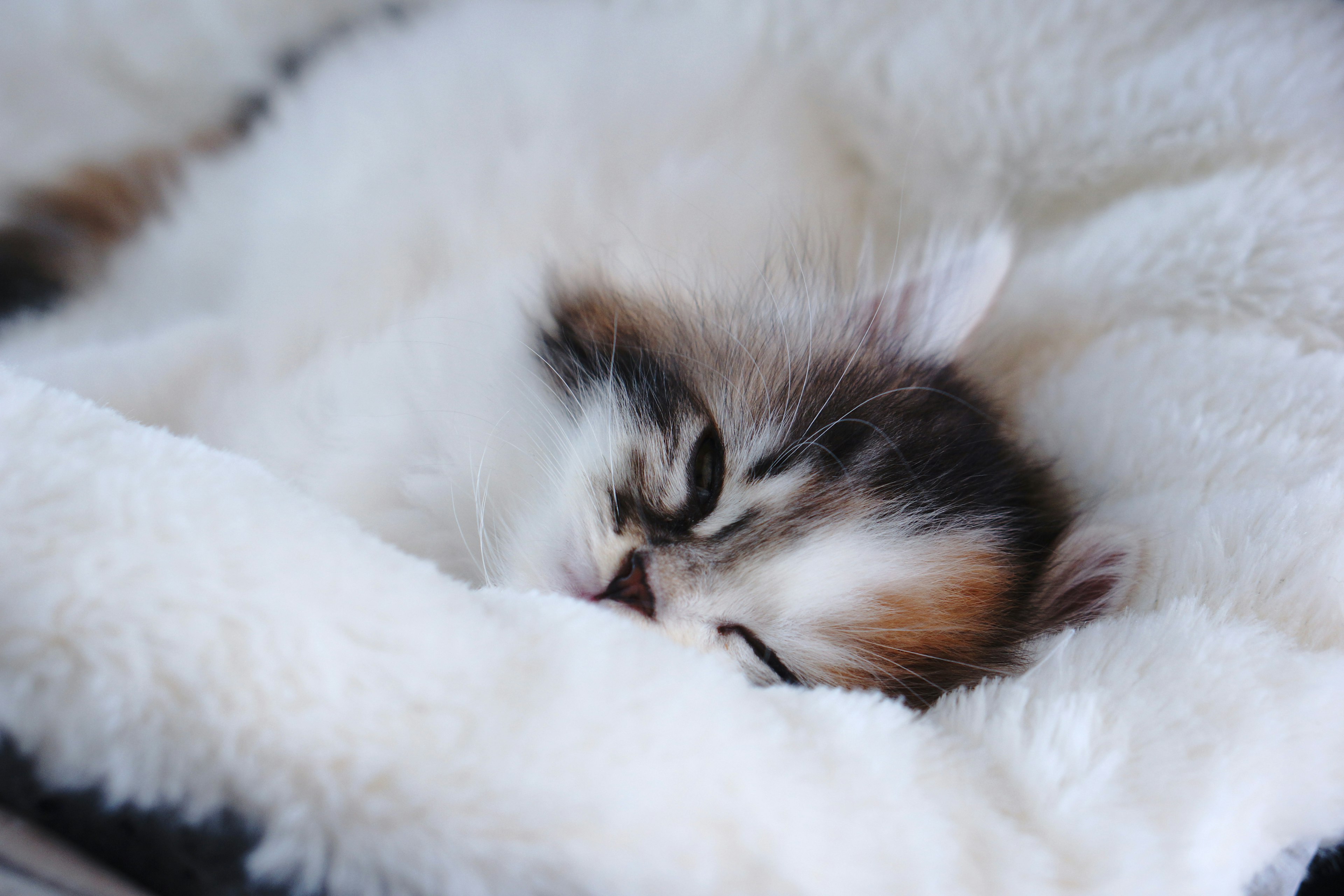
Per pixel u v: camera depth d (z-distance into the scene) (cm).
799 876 21
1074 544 27
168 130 34
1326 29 30
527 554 27
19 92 32
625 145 31
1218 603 25
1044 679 24
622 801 21
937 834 22
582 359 28
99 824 21
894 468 27
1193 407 28
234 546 21
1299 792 23
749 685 23
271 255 31
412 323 29
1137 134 30
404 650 21
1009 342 30
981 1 31
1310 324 28
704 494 27
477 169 31
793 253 30
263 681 20
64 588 19
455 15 33
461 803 20
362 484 28
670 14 32
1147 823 22
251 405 29
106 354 29
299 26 34
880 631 27
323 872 20
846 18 32
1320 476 26
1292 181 29
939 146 32
